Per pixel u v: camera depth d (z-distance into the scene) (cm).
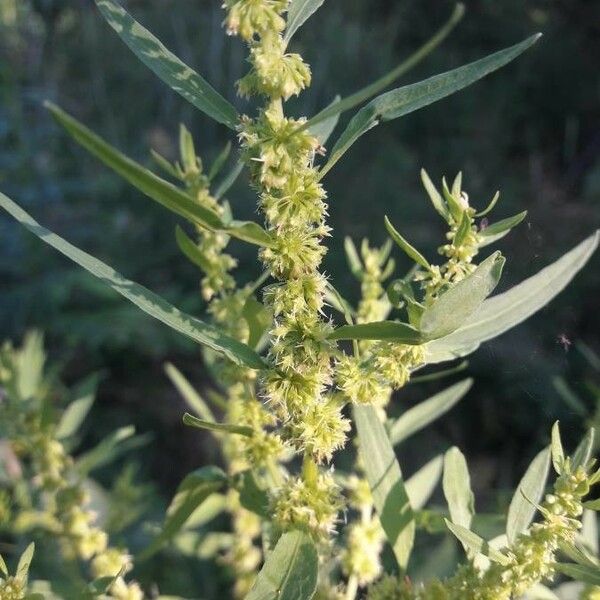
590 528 21
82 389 25
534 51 98
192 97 15
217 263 19
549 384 33
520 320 17
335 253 67
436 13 102
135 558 22
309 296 15
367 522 20
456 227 16
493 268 13
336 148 15
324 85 93
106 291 64
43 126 85
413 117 91
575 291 60
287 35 15
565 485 15
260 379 16
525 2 100
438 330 14
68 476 24
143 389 61
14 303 65
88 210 76
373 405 17
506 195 82
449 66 101
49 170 79
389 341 14
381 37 102
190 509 19
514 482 51
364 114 15
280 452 18
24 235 70
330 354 15
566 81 97
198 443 57
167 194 13
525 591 16
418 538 33
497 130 92
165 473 56
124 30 15
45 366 61
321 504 16
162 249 72
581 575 15
